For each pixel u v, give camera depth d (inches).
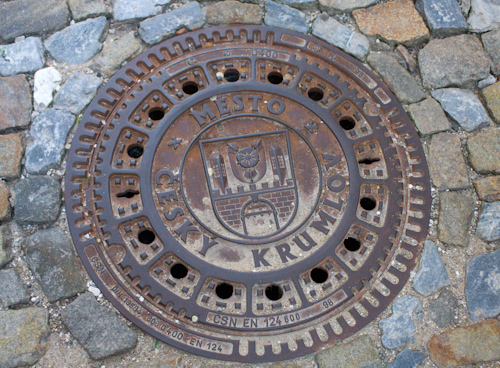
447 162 61.7
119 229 57.8
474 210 60.8
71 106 61.7
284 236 57.9
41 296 56.6
